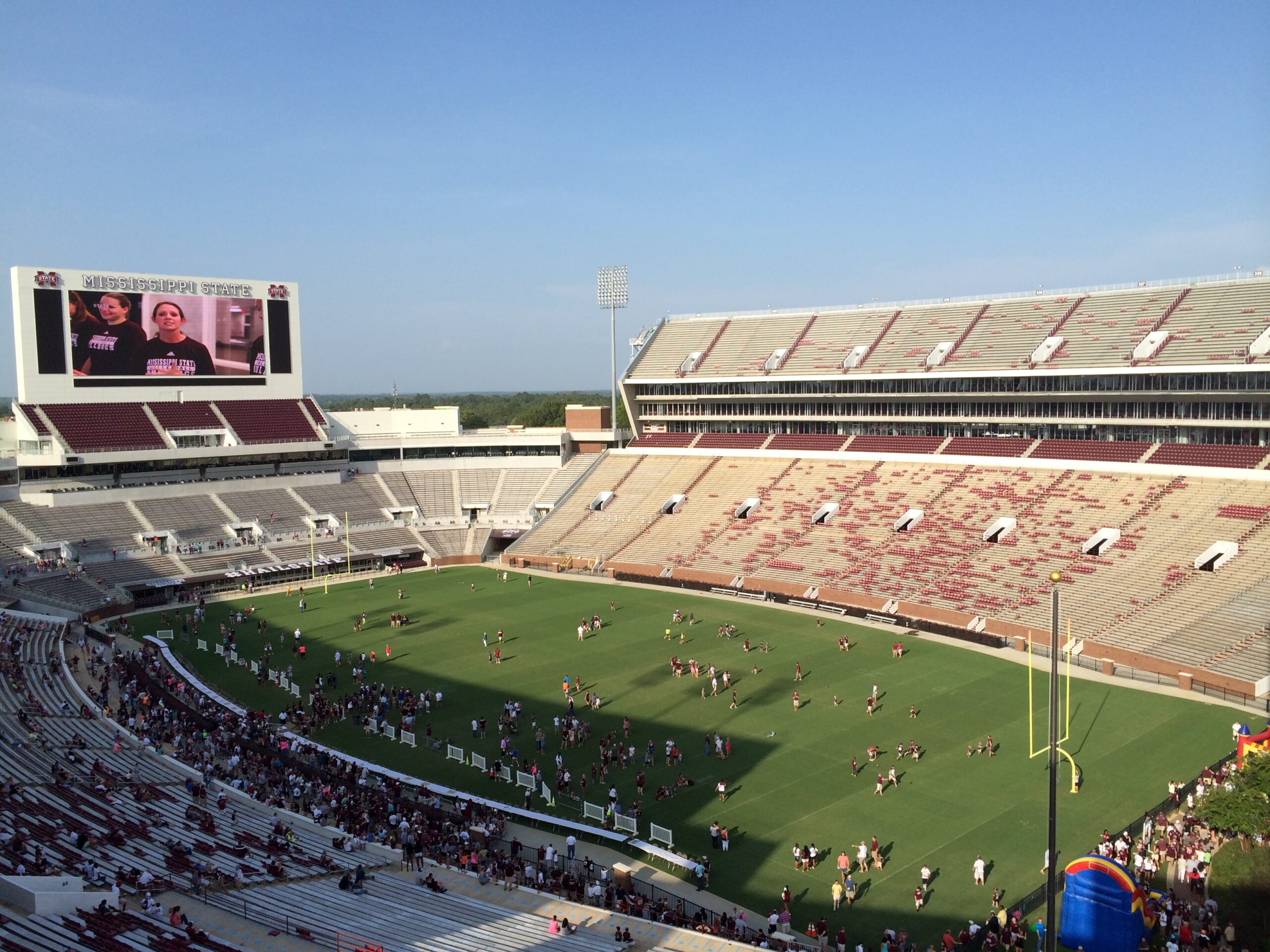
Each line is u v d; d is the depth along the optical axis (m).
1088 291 92.00
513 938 29.66
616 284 117.69
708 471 106.25
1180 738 49.16
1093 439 85.31
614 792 42.22
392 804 42.94
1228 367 73.31
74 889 29.42
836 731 51.50
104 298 95.50
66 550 84.44
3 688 54.16
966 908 33.84
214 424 102.50
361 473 113.75
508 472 117.62
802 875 36.56
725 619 77.00
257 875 34.22
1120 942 30.33
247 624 76.06
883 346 99.38
